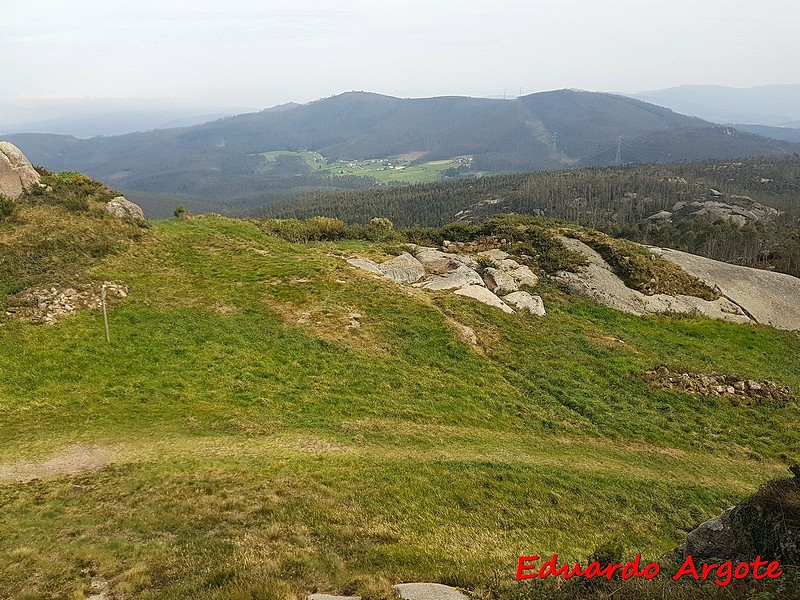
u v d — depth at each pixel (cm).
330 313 3284
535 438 2419
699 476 2255
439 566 1197
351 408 2428
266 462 1870
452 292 4075
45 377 2358
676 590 949
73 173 4597
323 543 1324
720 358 3978
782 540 1025
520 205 18238
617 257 5672
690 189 18012
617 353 3566
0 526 1381
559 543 1516
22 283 3064
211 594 983
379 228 6806
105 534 1360
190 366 2588
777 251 9331
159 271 3578
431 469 1948
